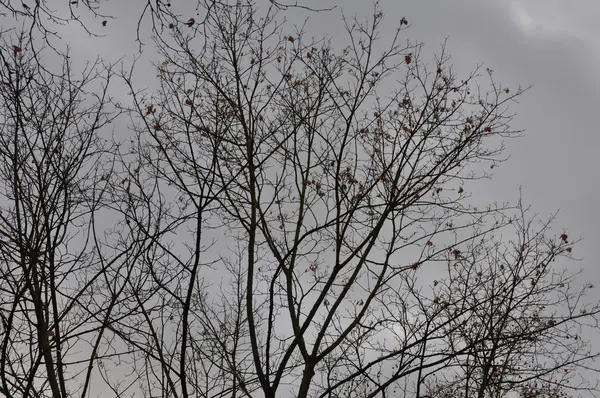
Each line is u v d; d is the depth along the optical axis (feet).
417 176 28.43
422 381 25.25
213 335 29.01
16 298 20.18
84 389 21.12
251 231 25.90
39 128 22.70
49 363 21.13
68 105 23.49
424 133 28.60
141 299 23.97
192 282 22.36
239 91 27.45
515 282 29.96
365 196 28.40
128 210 24.32
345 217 28.63
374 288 28.63
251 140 26.23
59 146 22.99
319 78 29.22
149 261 22.85
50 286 21.99
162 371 24.53
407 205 27.27
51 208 22.11
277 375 23.57
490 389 29.66
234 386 24.70
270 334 23.86
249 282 25.36
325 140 29.12
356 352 27.96
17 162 21.99
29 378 19.72
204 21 19.63
